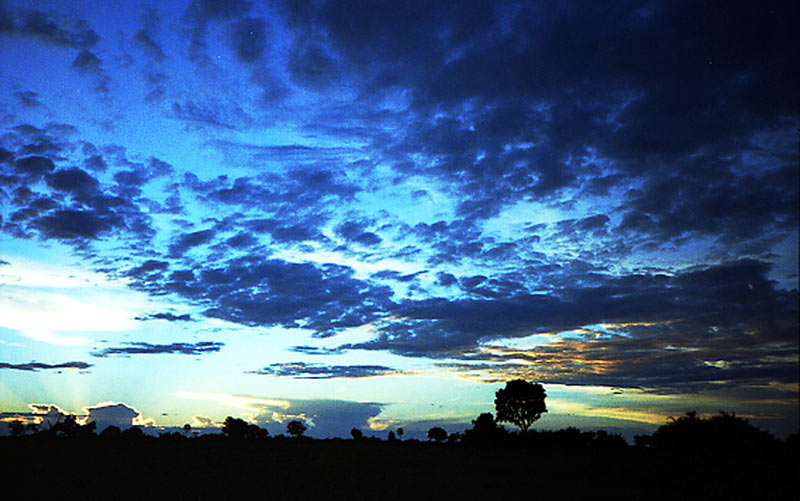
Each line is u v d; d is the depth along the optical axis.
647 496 21.94
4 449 37.00
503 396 86.25
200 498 20.34
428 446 59.72
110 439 48.75
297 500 20.28
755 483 25.45
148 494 21.05
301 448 47.22
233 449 43.91
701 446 46.16
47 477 25.19
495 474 29.28
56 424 53.44
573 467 32.66
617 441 56.00
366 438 79.75
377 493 22.16
